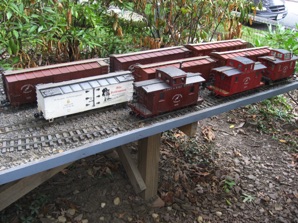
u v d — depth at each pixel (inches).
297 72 169.9
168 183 124.4
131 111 89.4
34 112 86.5
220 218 114.6
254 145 151.3
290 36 200.1
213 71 105.7
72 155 72.9
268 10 294.8
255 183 130.3
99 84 85.8
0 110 86.5
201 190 124.1
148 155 105.8
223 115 170.6
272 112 172.2
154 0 159.0
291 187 129.6
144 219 110.1
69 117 85.0
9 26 118.3
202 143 147.1
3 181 65.6
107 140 77.5
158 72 92.0
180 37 172.6
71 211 108.4
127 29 164.9
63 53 149.6
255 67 108.7
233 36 172.4
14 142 74.7
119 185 119.2
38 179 86.0
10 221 103.0
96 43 136.6
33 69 89.7
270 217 116.4
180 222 111.3
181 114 92.7
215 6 169.8
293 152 149.3
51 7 130.6
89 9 132.6
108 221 107.8
